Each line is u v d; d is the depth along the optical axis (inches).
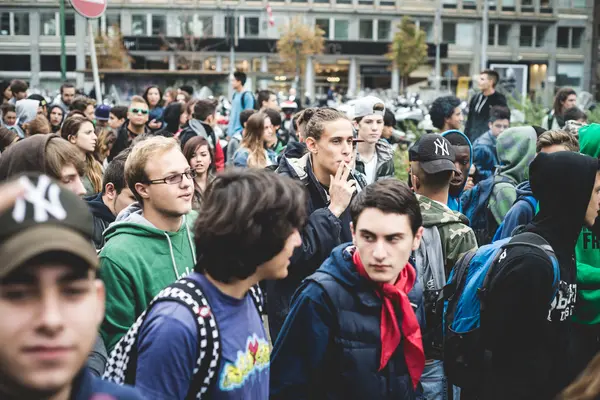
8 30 2374.5
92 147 231.9
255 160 300.0
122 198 158.4
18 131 405.1
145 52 2363.4
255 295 97.8
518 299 117.3
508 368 120.5
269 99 476.1
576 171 124.6
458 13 2637.8
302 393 107.7
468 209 219.8
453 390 151.1
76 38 2367.1
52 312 48.2
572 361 137.4
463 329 126.4
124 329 117.3
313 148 160.6
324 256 141.9
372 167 248.7
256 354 90.9
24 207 47.6
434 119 338.0
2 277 46.5
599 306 140.3
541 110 487.5
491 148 283.1
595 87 2687.0
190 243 129.1
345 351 105.3
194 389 85.4
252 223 84.9
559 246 127.4
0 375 48.6
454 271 133.4
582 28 2719.0
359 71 2573.8
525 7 2677.2
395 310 108.7
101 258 118.8
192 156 237.0
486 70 378.6
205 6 2431.1
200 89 823.1
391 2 2596.0
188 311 84.8
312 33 2338.8
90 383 55.1
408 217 107.2
